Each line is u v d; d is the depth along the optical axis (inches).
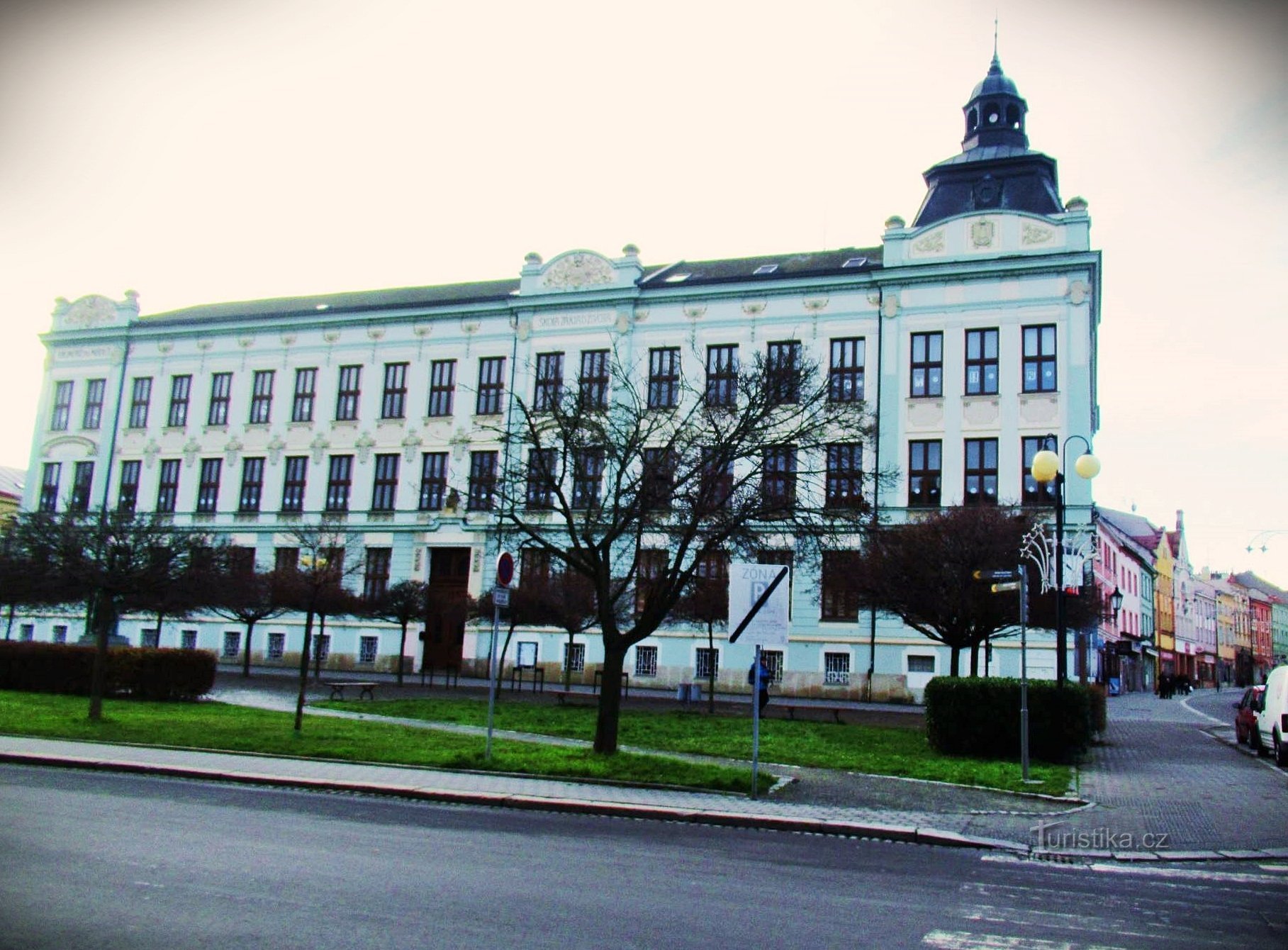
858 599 1090.7
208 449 2003.0
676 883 324.5
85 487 1865.2
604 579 677.9
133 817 400.8
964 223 1544.0
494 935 253.6
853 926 280.7
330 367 1935.3
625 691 1544.0
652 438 1355.8
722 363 1651.1
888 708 1341.0
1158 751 858.1
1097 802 549.0
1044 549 1030.4
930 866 380.8
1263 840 450.6
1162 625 3646.7
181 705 932.0
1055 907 317.7
